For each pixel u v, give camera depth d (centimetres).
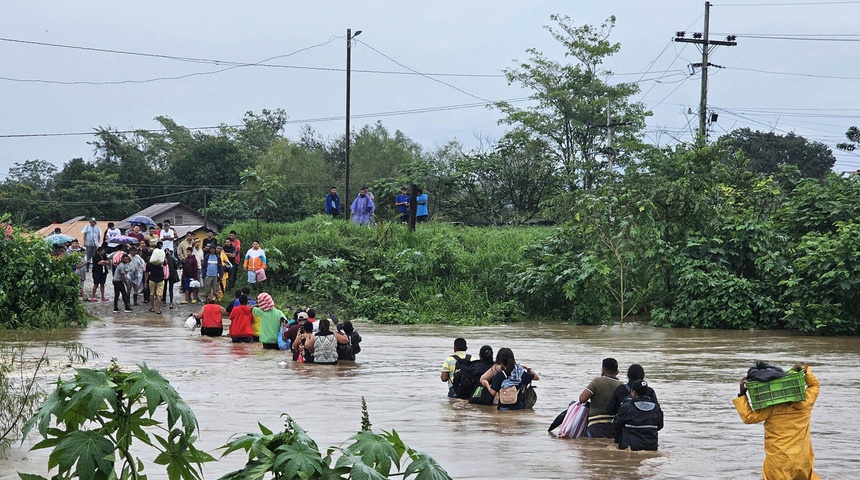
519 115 6028
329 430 1126
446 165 4950
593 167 5547
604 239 2908
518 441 1107
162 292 2953
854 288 2483
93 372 412
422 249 3284
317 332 1878
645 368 1812
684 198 2859
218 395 1415
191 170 7694
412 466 397
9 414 1080
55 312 2466
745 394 891
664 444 1101
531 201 4931
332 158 8588
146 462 932
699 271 2727
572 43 6019
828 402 1412
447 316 2869
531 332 2572
